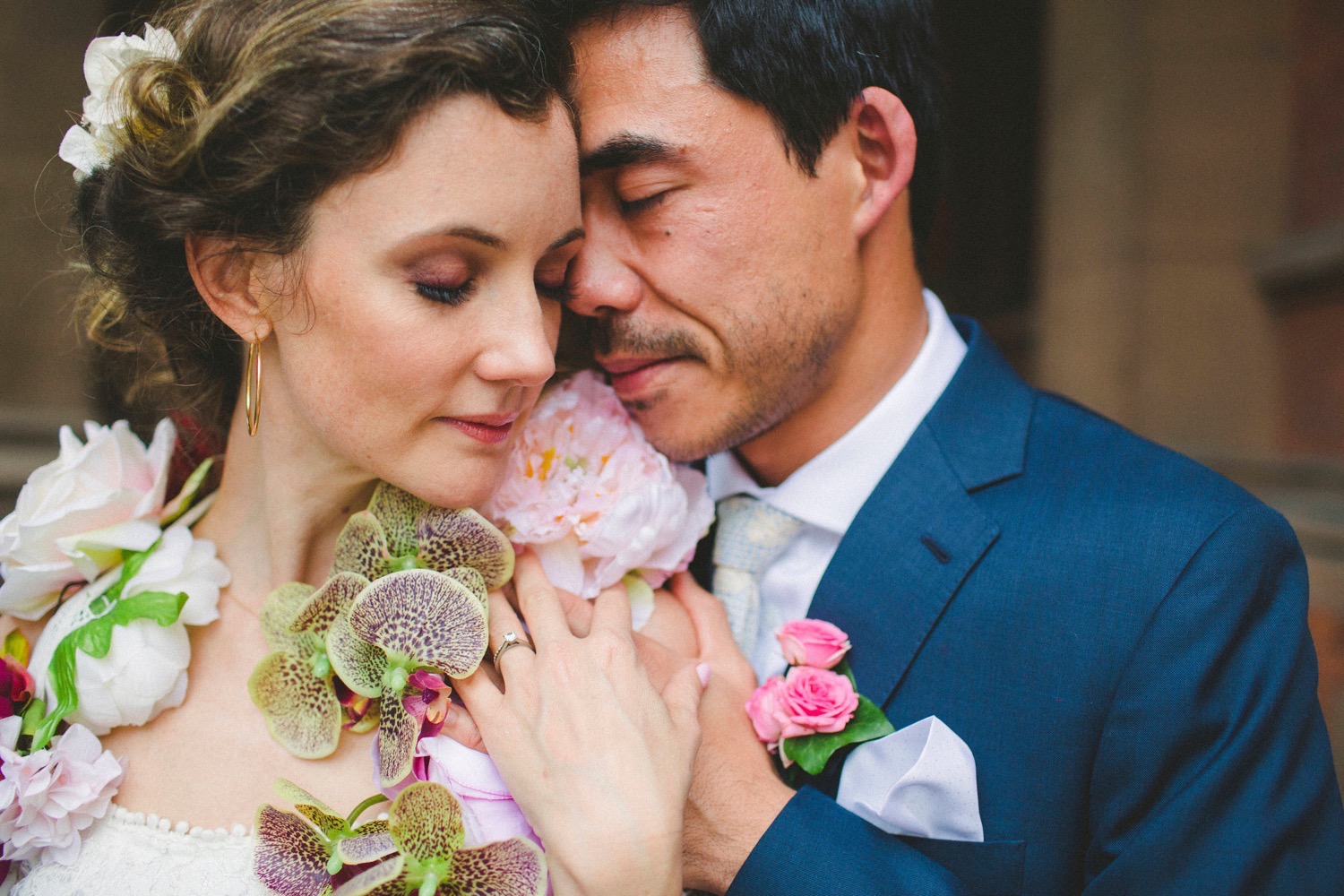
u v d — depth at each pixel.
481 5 0.88
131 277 1.03
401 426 0.95
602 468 1.12
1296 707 1.10
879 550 1.26
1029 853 1.13
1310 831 1.07
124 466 1.18
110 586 1.11
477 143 0.86
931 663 1.20
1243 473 4.33
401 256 0.88
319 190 0.88
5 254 4.71
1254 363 4.62
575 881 0.89
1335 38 4.21
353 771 1.05
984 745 1.16
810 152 1.20
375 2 0.85
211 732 1.07
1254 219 4.62
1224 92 4.60
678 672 1.12
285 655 1.05
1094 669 1.13
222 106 0.87
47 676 1.09
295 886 0.95
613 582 1.14
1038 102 6.18
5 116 4.70
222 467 1.28
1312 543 3.46
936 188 1.49
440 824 0.92
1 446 4.52
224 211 0.91
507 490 1.08
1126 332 4.63
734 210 1.17
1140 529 1.16
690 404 1.26
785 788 1.14
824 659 1.18
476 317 0.92
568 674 0.99
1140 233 4.63
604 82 1.14
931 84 1.43
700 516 1.23
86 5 4.81
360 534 1.05
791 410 1.32
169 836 1.01
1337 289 4.10
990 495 1.27
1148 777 1.08
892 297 1.37
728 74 1.13
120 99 0.98
